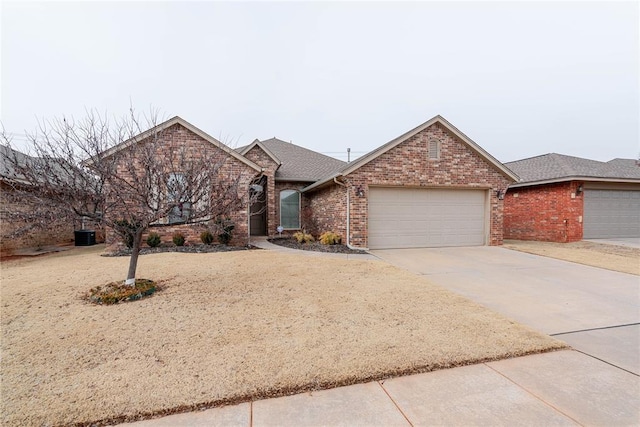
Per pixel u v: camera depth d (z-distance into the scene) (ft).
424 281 22.71
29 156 19.60
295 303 17.60
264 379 10.06
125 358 11.46
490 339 13.07
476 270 27.07
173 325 14.51
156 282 21.99
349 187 37.60
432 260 31.65
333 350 12.02
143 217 19.61
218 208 23.82
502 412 8.68
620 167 52.65
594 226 46.65
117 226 19.69
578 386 9.94
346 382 10.01
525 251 37.35
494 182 42.01
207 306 17.10
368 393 9.56
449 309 16.78
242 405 8.98
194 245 39.70
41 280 22.84
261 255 33.32
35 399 9.07
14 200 21.88
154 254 33.60
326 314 15.93
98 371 10.57
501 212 42.47
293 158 63.93
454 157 40.55
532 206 49.67
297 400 9.21
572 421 8.32
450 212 41.45
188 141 38.32
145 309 16.66
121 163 20.53
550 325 15.07
